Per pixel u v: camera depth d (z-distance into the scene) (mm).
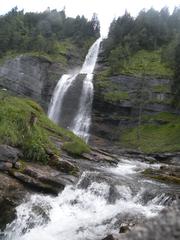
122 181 20172
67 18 144625
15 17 137625
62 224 14867
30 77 86062
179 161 47344
